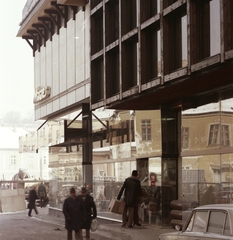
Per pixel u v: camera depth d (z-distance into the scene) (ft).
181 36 57.88
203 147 59.06
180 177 70.79
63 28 107.96
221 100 55.93
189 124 62.44
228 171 53.98
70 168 105.29
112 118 86.33
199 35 53.62
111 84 77.00
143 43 65.36
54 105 113.09
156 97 66.13
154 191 72.49
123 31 71.61
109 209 70.74
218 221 30.45
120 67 71.00
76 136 101.14
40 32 122.01
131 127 79.36
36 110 127.03
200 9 53.72
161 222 70.03
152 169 73.51
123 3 71.82
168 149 71.46
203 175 58.80
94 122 94.02
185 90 60.13
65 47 106.42
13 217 108.58
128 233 64.75
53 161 116.06
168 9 58.29
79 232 53.57
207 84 56.24
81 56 96.73
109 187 85.92
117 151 83.92
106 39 77.30
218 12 50.52
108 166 87.20
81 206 54.19
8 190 134.82
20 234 70.38
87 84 93.30
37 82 127.65
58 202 110.01
